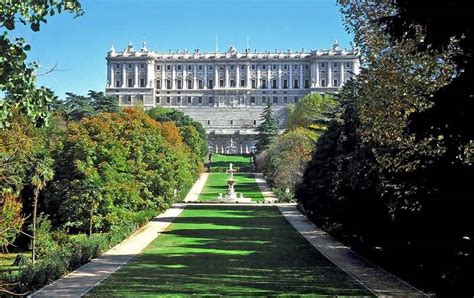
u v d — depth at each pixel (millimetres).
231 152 196375
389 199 30141
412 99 27547
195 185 113125
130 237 47781
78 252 34469
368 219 35531
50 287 27266
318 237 47281
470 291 17938
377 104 29375
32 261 33688
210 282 28281
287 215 66312
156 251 40156
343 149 43750
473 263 17969
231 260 35812
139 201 52562
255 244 43531
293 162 80500
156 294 25000
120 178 48000
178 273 31188
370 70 30078
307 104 134250
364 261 34938
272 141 127688
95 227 46375
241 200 87688
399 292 25312
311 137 81500
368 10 30344
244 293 25156
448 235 20141
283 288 26469
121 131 57719
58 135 54750
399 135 27812
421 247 25219
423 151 24016
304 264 34000
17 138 17781
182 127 123312
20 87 12469
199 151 126188
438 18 16344
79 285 27734
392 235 31625
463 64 16562
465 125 16469
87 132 49156
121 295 24906
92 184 44938
